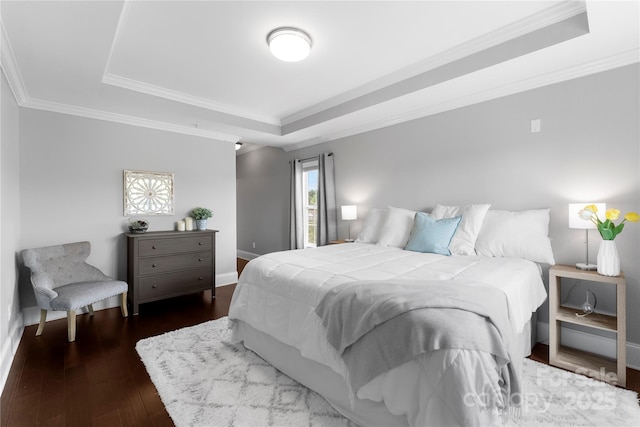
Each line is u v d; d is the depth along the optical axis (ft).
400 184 11.87
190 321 9.82
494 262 7.19
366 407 4.74
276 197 18.80
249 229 21.21
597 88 7.39
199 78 9.55
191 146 13.38
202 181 13.75
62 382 6.25
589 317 6.86
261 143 16.37
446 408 3.59
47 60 7.11
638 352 6.76
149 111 10.73
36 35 6.07
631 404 5.42
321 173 14.82
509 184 8.94
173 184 12.81
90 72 7.77
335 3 6.08
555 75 7.84
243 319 7.36
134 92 9.85
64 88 8.73
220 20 6.58
